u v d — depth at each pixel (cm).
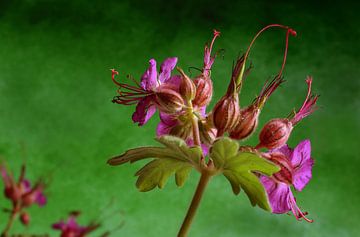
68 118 92
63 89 98
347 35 115
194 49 111
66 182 81
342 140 95
